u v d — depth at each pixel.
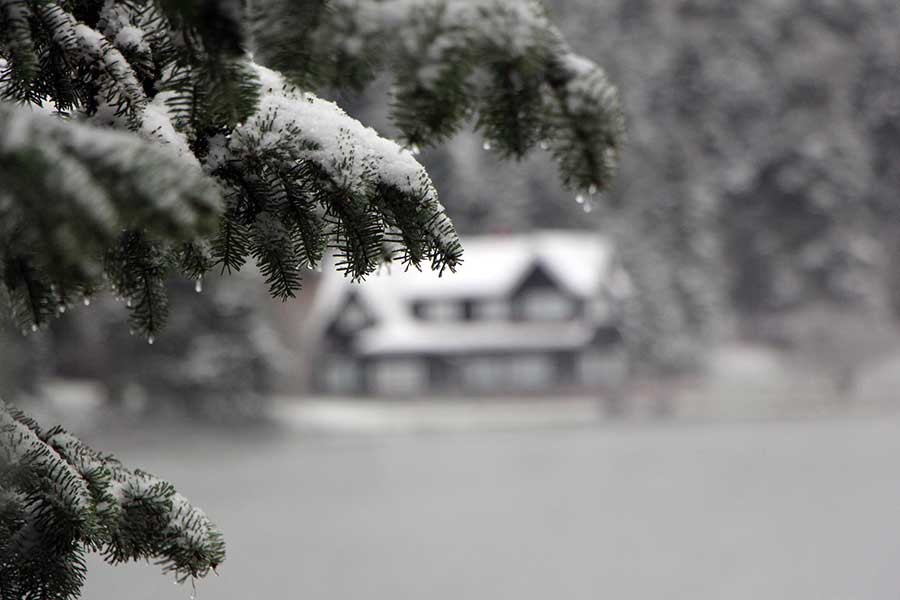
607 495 125.25
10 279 5.01
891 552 92.44
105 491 7.12
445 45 4.73
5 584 6.72
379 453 163.25
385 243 6.97
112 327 149.62
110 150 4.27
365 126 7.31
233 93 4.96
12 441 6.82
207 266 7.15
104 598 63.16
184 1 4.62
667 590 79.50
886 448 156.50
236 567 86.94
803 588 80.00
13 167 4.09
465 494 127.00
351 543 98.50
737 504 117.62
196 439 155.75
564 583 82.19
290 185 7.01
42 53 6.54
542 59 5.26
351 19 4.61
